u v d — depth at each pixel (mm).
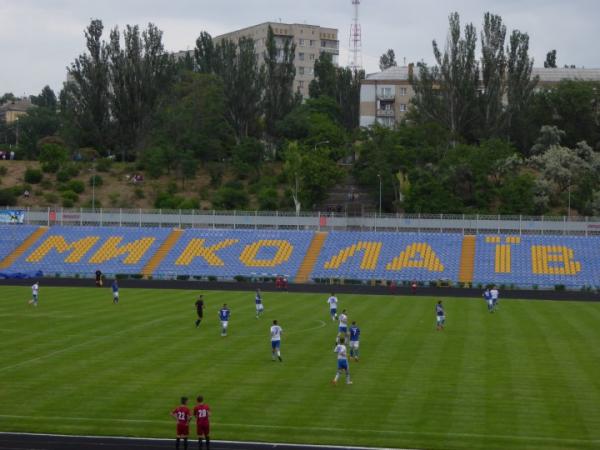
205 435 35312
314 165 146125
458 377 48875
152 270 119125
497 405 42344
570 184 145250
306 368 51594
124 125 181375
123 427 38844
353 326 54312
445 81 167875
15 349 57906
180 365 52406
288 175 146875
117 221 134750
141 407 42156
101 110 181125
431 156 156125
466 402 42938
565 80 172625
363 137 165250
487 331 67562
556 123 170375
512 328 69500
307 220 130875
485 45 167000
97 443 36531
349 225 129625
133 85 179750
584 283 108812
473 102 168125
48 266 121625
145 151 174000
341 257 120188
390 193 150750
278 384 47031
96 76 180000
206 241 126938
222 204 149500
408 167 153750
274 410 41469
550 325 71750
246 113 181875
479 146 156875
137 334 64812
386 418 39969
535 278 110875
